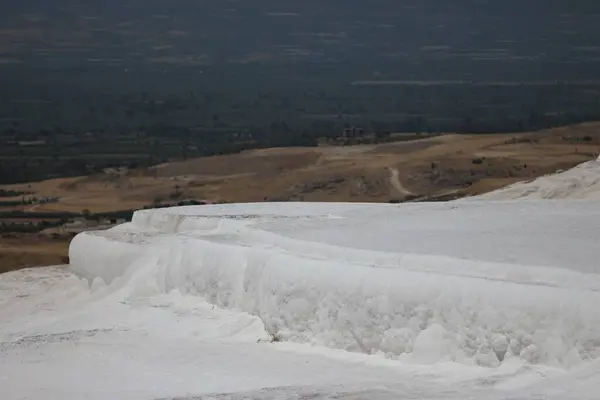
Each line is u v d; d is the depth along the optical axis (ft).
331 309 92.43
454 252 94.17
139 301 115.75
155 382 89.76
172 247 118.21
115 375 92.43
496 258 90.63
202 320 105.19
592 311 76.89
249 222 122.72
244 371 90.12
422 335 85.35
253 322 101.14
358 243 101.19
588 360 76.38
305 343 94.22
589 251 92.48
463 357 82.74
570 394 72.84
